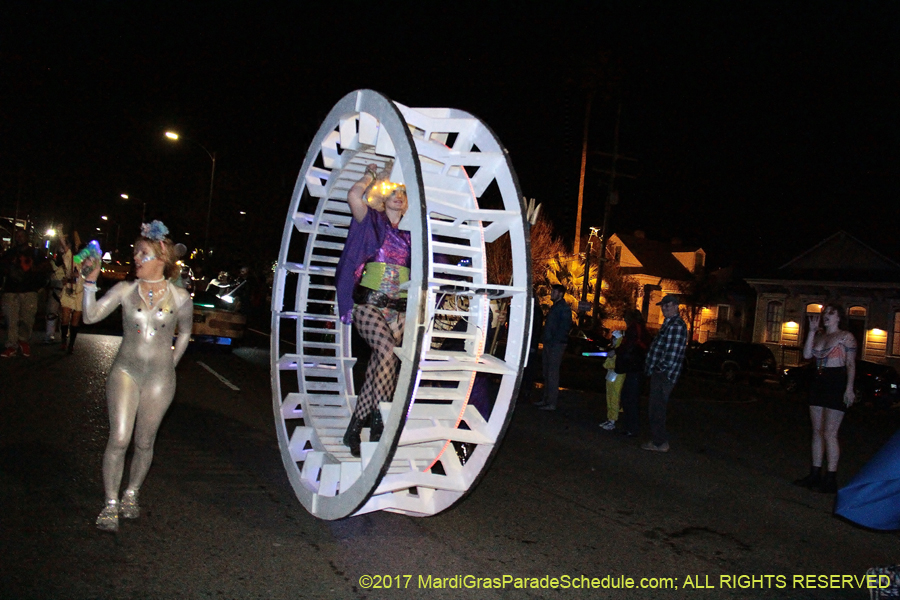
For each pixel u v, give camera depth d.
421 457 5.25
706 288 41.44
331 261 6.67
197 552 4.45
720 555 5.15
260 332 22.12
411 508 5.27
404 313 5.30
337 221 6.50
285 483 6.11
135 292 4.71
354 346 19.39
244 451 7.06
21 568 4.00
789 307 34.03
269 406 9.49
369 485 4.45
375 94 4.83
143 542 4.53
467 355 5.11
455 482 5.05
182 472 6.15
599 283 32.44
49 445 6.48
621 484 6.94
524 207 4.92
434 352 5.02
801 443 10.24
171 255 4.77
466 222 5.38
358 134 5.19
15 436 6.67
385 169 5.40
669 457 8.36
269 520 5.16
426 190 4.95
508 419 4.79
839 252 32.72
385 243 5.13
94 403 8.38
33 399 8.29
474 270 5.33
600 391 15.23
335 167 5.76
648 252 49.03
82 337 15.00
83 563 4.14
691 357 26.27
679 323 8.47
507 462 7.49
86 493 5.33
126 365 4.66
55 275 12.91
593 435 9.34
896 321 30.33
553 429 9.53
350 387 6.54
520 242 4.88
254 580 4.12
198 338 14.88
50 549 4.29
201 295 15.62
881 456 4.31
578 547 5.09
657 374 8.55
